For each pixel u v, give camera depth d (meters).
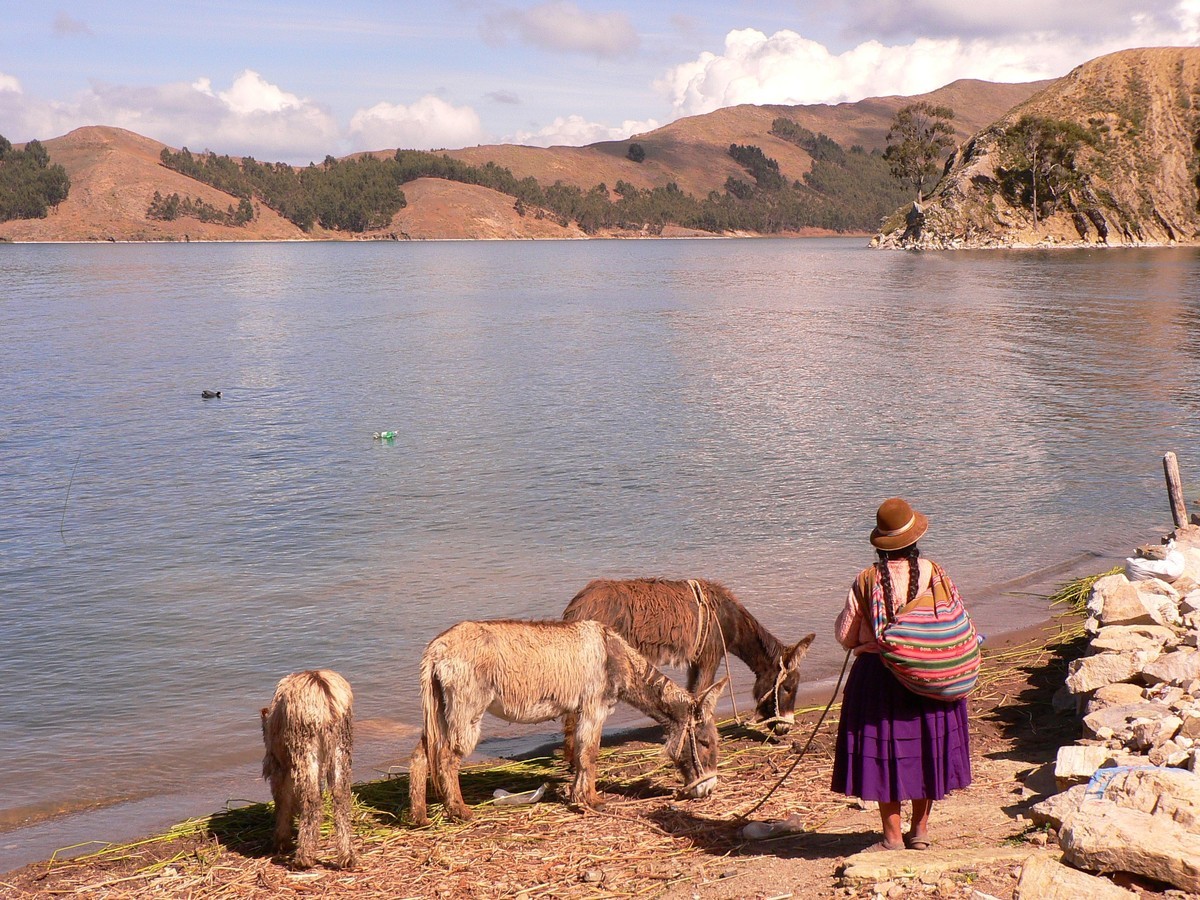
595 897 6.01
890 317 57.50
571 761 8.54
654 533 16.59
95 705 10.38
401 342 47.19
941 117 178.00
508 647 7.29
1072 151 163.88
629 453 23.09
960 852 5.57
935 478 20.41
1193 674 7.86
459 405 30.11
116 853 7.36
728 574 14.38
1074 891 4.67
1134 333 47.53
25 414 28.83
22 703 10.41
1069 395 30.56
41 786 8.70
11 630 12.52
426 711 7.34
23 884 6.86
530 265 140.62
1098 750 6.45
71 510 18.52
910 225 174.88
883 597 5.43
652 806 7.63
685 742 7.62
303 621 12.73
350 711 6.79
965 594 13.77
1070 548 15.74
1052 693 9.73
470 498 19.17
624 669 7.62
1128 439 24.08
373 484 20.39
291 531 17.03
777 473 20.97
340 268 130.75
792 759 8.62
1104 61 185.25
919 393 31.22
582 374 36.41
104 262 150.88
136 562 15.34
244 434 25.91
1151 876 4.74
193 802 8.40
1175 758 5.97
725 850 6.61
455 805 7.42
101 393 32.69
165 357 41.84
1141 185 162.62
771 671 9.24
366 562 15.20
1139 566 11.48
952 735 5.57
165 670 11.27
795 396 30.95
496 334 50.62
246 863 6.97
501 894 6.18
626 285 92.62
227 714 10.16
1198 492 18.89
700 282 95.69
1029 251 149.50
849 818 6.96
